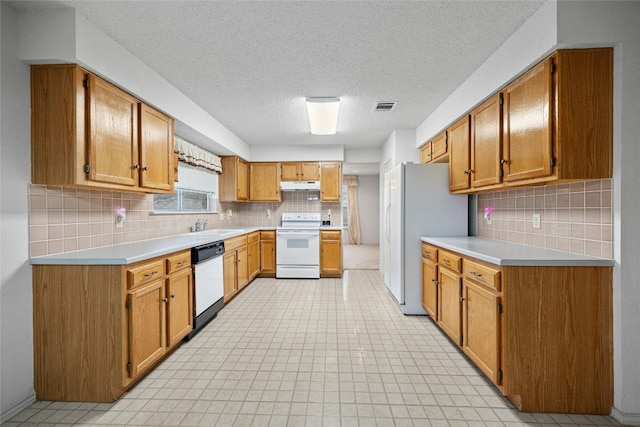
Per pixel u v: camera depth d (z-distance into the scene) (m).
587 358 1.79
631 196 1.69
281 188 5.38
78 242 2.21
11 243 1.75
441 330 2.97
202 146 4.12
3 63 1.71
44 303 1.89
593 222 1.87
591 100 1.73
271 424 1.68
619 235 1.71
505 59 2.11
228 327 3.05
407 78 2.68
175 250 2.43
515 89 2.09
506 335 1.81
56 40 1.76
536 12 1.80
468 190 2.85
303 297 4.07
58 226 2.05
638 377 1.71
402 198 3.38
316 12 1.79
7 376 1.74
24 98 1.82
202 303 2.92
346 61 2.37
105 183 2.03
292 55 2.28
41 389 1.89
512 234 2.70
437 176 3.36
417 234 3.38
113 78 2.05
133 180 2.31
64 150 1.84
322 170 5.36
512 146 2.13
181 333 2.55
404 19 1.86
